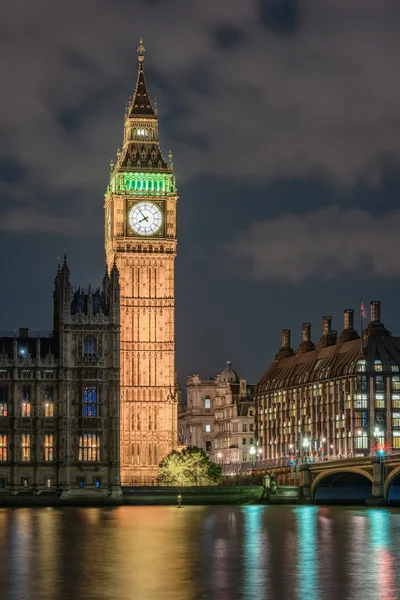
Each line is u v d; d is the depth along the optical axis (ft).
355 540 444.55
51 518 584.40
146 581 319.47
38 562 364.38
